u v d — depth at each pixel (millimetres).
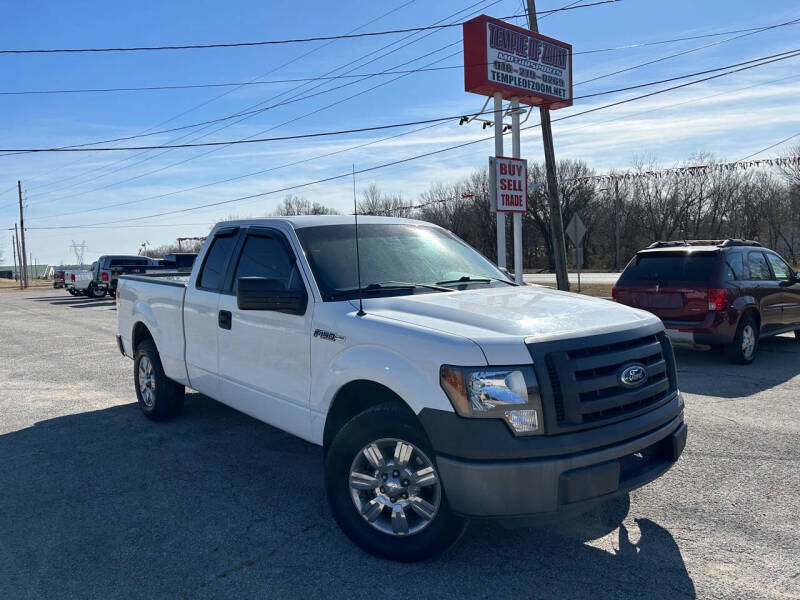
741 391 7324
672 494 4309
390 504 3408
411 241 4797
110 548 3629
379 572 3314
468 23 16906
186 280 6234
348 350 3646
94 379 8797
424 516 3311
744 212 55875
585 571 3297
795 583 3154
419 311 3637
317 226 4547
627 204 60250
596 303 3924
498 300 3863
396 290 4109
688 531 3756
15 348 12125
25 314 21234
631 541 3637
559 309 3658
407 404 3316
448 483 3084
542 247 65000
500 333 3201
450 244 5070
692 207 58062
